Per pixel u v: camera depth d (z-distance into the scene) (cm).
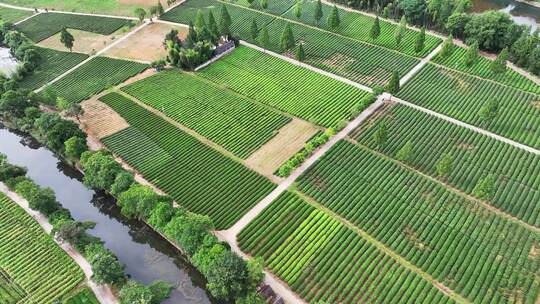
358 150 10312
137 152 10600
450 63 13212
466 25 13875
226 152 10588
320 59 13725
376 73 12988
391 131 10800
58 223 8419
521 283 7475
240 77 13112
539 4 17262
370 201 9075
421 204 8931
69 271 8056
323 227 8619
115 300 7581
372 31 14075
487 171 9588
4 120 11900
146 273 8388
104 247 8531
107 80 13288
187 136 11069
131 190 8738
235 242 8431
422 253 8050
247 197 9344
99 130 11344
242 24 15825
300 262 8019
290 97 12200
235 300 7406
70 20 16675
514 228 8362
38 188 9144
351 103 11838
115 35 15625
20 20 16850
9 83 12038
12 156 11212
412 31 14900
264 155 10419
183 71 13550
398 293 7450
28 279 7981
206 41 13800
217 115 11700
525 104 11419
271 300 7425
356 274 7769
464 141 10394
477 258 7881
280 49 14300
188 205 9200
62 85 13175
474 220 8544
